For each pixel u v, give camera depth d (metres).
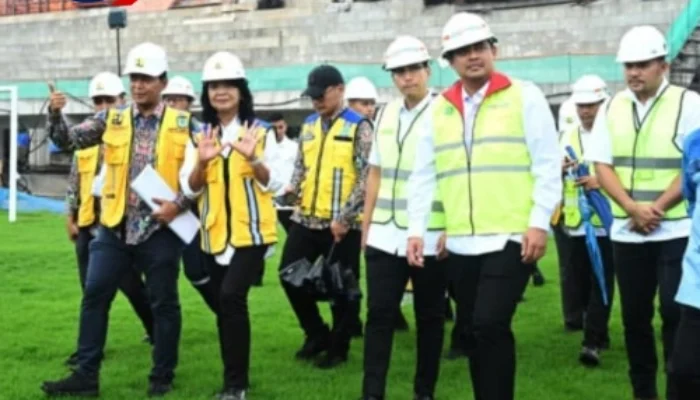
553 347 7.71
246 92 6.21
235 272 6.03
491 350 4.94
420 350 6.07
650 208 5.75
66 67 28.70
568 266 8.16
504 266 4.98
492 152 5.06
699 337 4.37
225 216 6.05
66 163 24.98
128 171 6.12
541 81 19.30
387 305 5.86
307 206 7.23
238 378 6.03
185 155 6.15
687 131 5.78
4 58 29.80
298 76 22.75
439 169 5.25
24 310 9.28
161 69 6.16
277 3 27.39
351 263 7.19
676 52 18.91
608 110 6.03
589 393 6.34
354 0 25.52
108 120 6.22
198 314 9.05
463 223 5.11
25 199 21.31
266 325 8.59
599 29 21.84
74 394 6.15
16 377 6.70
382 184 6.02
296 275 6.98
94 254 6.18
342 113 7.24
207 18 27.78
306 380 6.68
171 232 6.14
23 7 31.30
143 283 7.35
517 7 23.11
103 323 6.21
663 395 6.24
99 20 28.92
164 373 6.29
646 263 5.91
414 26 24.33
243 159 6.04
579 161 7.45
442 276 5.93
